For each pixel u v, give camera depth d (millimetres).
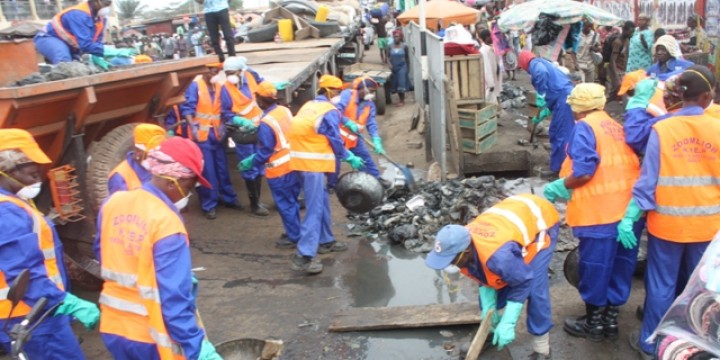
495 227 3373
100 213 2801
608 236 3775
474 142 8719
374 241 6438
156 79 5500
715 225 3414
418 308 4707
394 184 7703
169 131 6566
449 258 3254
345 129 7492
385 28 20844
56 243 3377
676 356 2420
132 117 5715
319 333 4551
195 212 7766
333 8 19469
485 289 3688
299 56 10883
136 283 2627
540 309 3734
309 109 5602
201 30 24891
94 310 3025
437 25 15172
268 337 4539
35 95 3947
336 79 6805
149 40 26891
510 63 16234
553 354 4031
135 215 2631
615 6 15008
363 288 5305
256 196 7535
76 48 6332
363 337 4449
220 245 6578
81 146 4691
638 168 3785
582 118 3932
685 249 3598
